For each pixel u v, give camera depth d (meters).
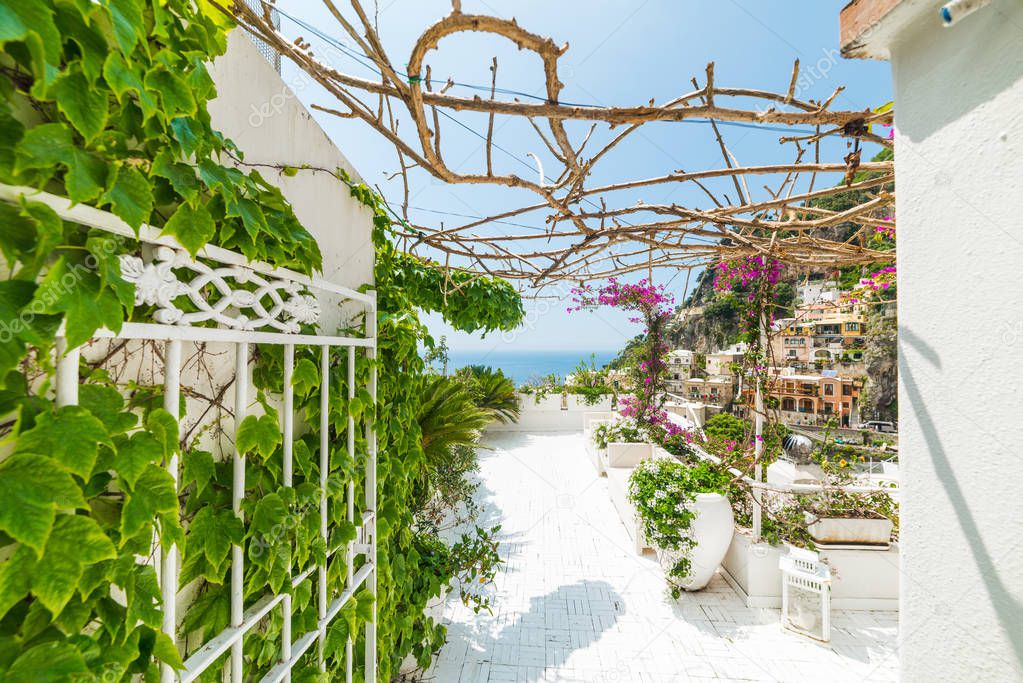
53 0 0.51
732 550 3.25
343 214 1.67
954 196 0.76
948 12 0.69
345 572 1.42
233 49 1.08
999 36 0.68
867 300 3.24
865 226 2.02
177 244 0.73
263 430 1.00
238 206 0.89
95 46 0.55
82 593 0.57
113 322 0.58
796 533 3.03
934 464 0.81
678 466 3.41
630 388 6.21
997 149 0.68
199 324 0.95
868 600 2.89
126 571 0.63
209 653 0.87
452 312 3.62
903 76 0.88
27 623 0.54
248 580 1.02
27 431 0.51
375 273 1.97
